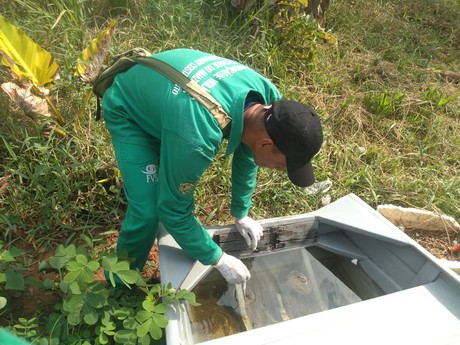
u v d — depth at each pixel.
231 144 1.49
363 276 1.96
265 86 1.59
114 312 1.56
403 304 1.52
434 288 1.60
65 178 2.32
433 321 1.48
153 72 1.56
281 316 1.80
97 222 2.35
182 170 1.39
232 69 1.54
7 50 2.31
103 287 1.55
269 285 1.91
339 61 4.03
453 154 3.26
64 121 2.58
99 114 2.00
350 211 2.01
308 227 2.04
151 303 1.47
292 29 3.63
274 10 3.82
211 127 1.37
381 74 4.07
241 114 1.41
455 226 2.64
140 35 3.35
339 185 2.86
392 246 1.87
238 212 1.95
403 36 4.67
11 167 2.42
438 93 3.87
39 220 2.27
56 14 3.30
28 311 1.88
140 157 1.68
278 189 2.70
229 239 1.96
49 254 2.18
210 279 1.83
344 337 1.39
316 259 2.04
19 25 3.07
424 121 3.57
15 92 2.23
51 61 2.42
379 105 3.56
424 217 2.62
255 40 3.61
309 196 2.74
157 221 1.70
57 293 1.94
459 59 4.62
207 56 1.62
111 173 2.48
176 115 1.39
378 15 4.87
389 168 3.09
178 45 3.29
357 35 4.52
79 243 2.25
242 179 1.84
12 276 1.66
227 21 3.89
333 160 3.08
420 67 4.29
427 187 2.91
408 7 5.29
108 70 1.76
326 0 4.20
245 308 1.80
